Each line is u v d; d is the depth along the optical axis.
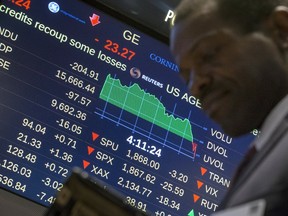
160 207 3.31
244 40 1.93
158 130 3.40
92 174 3.24
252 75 1.91
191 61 2.00
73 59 3.35
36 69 3.28
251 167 1.61
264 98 1.92
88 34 3.41
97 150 3.28
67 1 3.41
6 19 3.30
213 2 1.98
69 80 3.32
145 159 3.34
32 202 3.13
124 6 3.50
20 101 3.22
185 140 3.44
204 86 1.99
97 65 3.38
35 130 3.21
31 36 3.31
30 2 3.36
